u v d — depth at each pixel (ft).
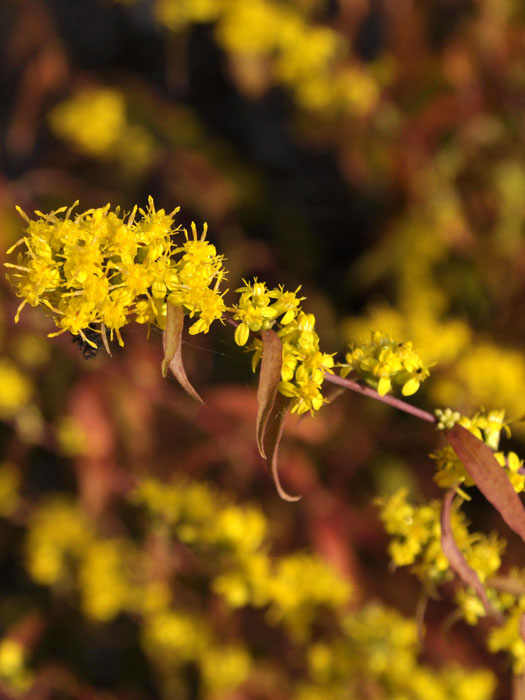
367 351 0.94
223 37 2.28
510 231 2.11
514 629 1.05
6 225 2.19
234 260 2.44
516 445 1.77
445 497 0.95
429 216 2.16
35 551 1.81
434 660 1.59
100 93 2.53
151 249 0.88
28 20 2.63
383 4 2.52
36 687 1.79
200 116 3.20
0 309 1.71
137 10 3.25
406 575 1.81
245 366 0.92
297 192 2.91
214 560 1.28
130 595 1.66
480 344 2.02
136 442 1.99
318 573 1.30
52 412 2.10
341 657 1.27
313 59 2.20
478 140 2.15
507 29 2.20
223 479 2.01
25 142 2.95
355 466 2.01
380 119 2.22
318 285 2.58
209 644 1.63
